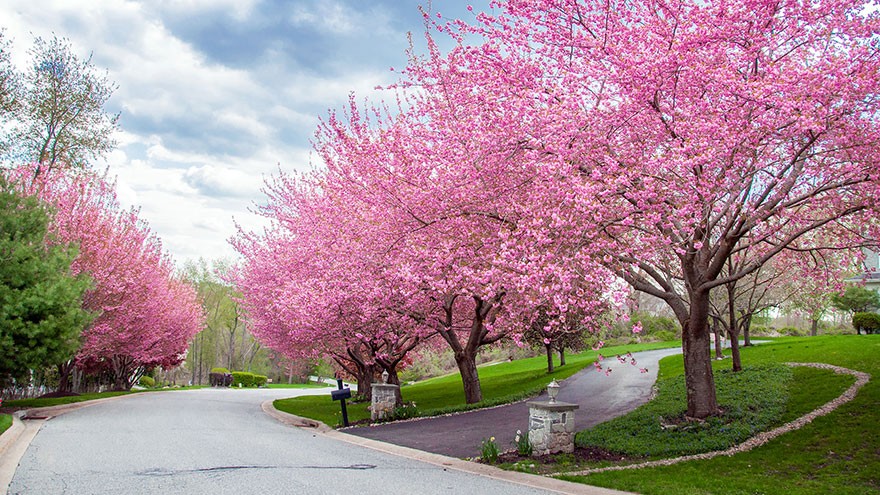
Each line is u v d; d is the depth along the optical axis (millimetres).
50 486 7789
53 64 24375
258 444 12883
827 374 16859
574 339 30438
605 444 11672
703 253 12617
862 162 9969
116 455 10617
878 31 9977
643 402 17875
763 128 9797
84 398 26203
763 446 10992
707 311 12617
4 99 23547
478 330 19797
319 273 19812
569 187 10297
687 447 10961
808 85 9414
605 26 11672
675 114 10734
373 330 21156
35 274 17172
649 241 10508
